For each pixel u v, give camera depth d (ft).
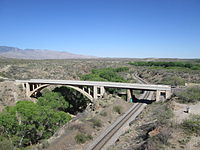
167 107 101.55
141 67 446.60
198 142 51.85
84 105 209.26
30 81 206.80
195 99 106.63
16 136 92.22
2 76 258.78
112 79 234.79
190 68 340.18
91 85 172.45
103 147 77.36
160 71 309.01
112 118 114.11
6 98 183.01
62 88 200.13
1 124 90.84
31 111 98.84
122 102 151.33
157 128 66.39
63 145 78.07
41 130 101.91
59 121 118.52
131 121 107.45
